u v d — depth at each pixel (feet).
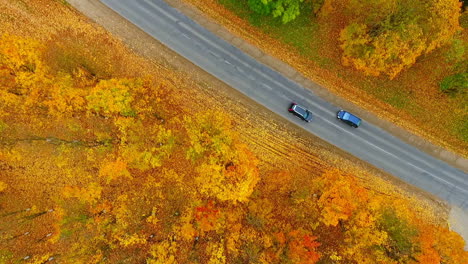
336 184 138.21
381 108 160.45
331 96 159.84
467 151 160.76
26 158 153.38
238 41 158.10
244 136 158.51
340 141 160.66
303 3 153.48
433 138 160.04
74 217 152.97
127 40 156.76
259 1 143.54
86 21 156.46
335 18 154.30
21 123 148.46
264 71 158.61
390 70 148.66
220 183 130.11
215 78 157.79
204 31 157.69
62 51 151.12
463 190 160.76
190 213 148.87
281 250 135.95
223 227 144.15
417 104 160.15
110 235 152.87
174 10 157.79
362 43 140.77
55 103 143.95
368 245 131.13
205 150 135.23
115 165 145.59
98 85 141.18
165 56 157.07
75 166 153.48
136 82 149.28
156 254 147.54
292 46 157.89
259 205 144.77
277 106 159.12
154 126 148.66
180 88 156.97
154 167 148.97
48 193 154.40
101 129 150.71
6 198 152.66
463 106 158.30
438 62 156.66
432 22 133.80
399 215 135.23
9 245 149.38
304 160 159.43
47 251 151.02
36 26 154.71
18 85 143.84
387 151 161.58
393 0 130.31
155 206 153.07
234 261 141.28
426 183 161.38
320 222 142.61
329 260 139.44
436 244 132.46
